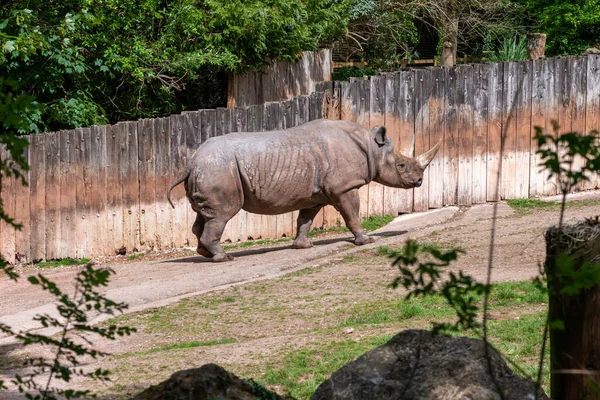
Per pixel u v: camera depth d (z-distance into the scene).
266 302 22.91
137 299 23.58
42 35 33.28
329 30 45.78
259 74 41.00
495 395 9.83
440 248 27.31
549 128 35.81
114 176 31.25
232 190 27.86
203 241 28.11
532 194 35.84
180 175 28.14
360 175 29.20
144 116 40.88
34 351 19.22
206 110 31.98
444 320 19.34
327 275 25.34
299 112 33.16
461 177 35.28
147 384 16.05
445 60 55.66
